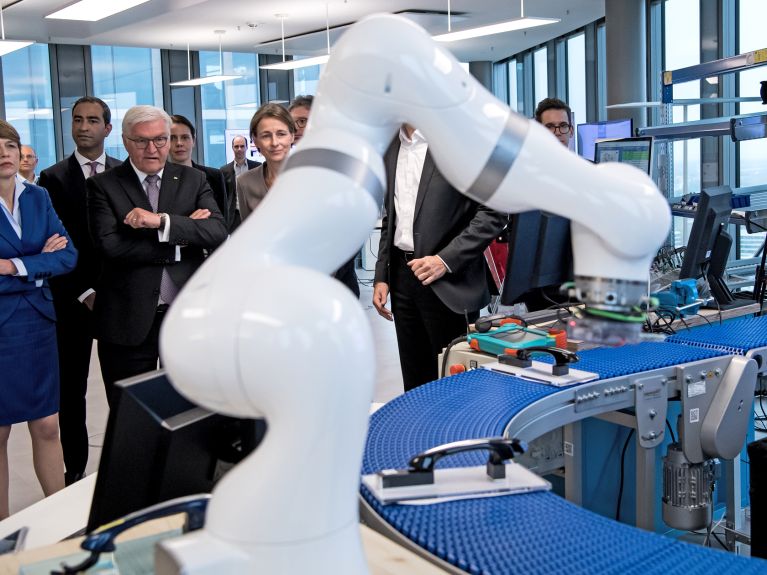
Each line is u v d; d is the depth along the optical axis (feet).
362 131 2.89
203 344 2.48
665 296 9.52
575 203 2.85
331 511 2.54
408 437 5.42
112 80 38.63
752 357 7.74
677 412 9.15
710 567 3.61
